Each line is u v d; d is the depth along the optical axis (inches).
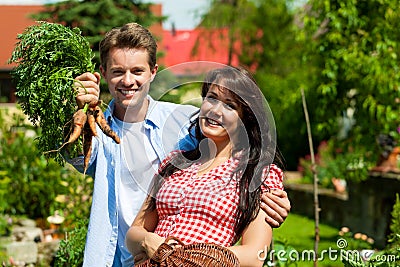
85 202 268.7
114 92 140.6
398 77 326.3
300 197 455.2
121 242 141.6
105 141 141.4
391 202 329.4
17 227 280.2
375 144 344.5
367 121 343.0
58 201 274.2
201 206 118.0
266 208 120.0
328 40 341.4
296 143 570.6
